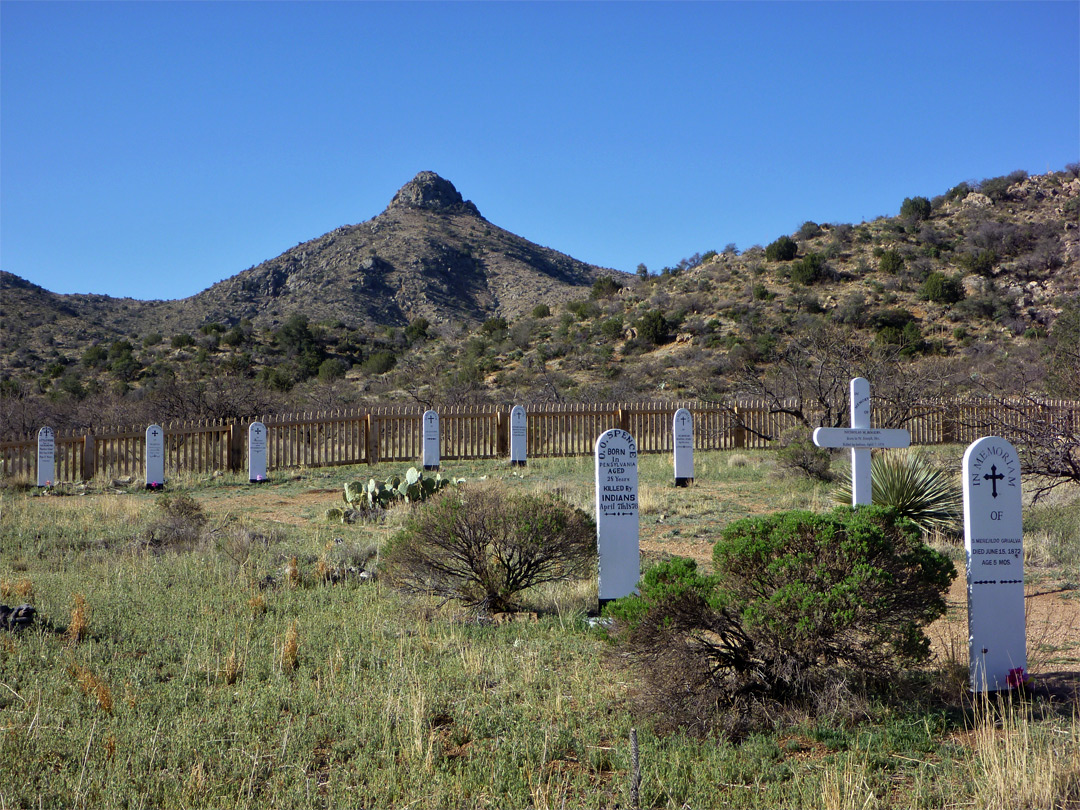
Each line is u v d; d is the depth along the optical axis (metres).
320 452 23.69
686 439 18.88
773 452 23.58
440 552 8.89
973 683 5.94
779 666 5.72
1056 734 5.18
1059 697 6.02
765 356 46.62
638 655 5.88
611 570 8.64
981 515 6.16
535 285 141.00
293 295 123.19
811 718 5.59
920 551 5.98
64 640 7.32
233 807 4.43
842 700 5.55
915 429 24.88
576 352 56.72
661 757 5.04
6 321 77.06
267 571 10.32
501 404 36.34
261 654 7.07
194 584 9.67
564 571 9.12
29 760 4.95
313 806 4.52
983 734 5.05
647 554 11.70
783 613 5.67
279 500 18.28
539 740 5.34
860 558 5.78
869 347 34.06
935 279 55.12
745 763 4.99
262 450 21.36
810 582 5.76
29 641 7.16
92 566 10.65
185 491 19.98
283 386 53.47
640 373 49.84
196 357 64.19
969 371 29.58
